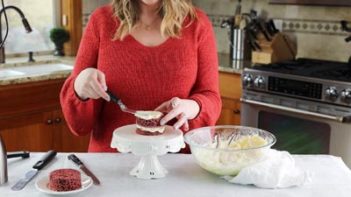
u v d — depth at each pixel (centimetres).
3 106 266
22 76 274
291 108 270
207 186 125
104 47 158
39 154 148
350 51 310
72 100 146
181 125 142
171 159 146
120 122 158
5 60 319
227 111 311
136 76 157
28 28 270
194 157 140
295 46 337
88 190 121
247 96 291
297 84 267
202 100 153
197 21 163
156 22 160
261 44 324
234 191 122
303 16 329
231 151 129
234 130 148
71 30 352
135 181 127
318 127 262
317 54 327
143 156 132
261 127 286
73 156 144
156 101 159
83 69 158
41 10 344
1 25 305
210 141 144
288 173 129
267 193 121
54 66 328
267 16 347
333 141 257
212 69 165
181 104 143
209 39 166
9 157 143
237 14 354
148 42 158
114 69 157
